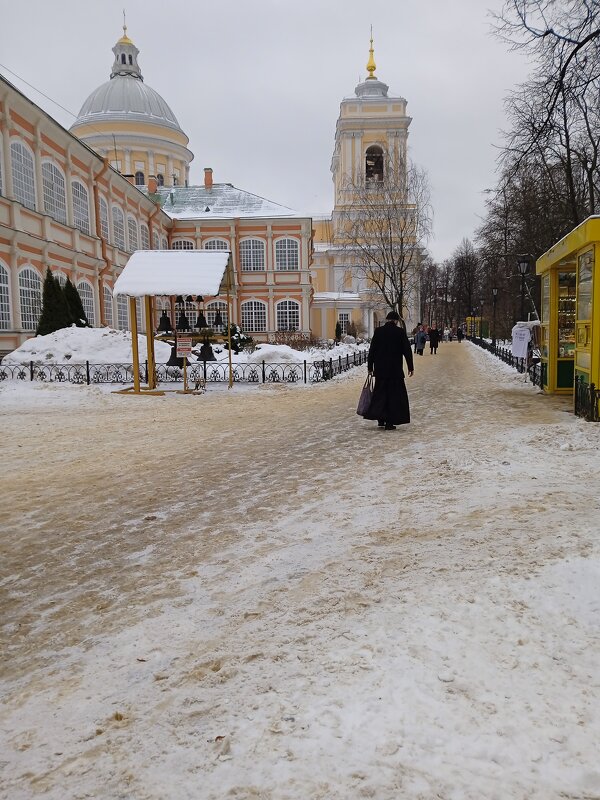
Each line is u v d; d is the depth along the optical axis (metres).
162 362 20.48
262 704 2.64
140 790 2.20
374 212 38.38
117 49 59.81
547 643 3.01
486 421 10.20
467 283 69.94
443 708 2.54
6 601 3.92
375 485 6.29
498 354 29.33
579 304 10.62
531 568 3.86
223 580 4.09
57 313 23.14
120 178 35.50
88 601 3.88
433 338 36.16
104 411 13.08
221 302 44.56
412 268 41.69
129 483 6.79
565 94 10.38
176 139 58.97
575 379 10.86
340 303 54.41
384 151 47.28
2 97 23.09
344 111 56.97
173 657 3.13
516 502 5.32
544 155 13.16
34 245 25.44
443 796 2.10
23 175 25.11
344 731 2.43
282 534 4.94
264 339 45.59
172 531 5.14
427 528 4.83
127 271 16.19
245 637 3.27
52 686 2.94
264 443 8.96
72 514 5.70
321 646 3.10
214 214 46.84
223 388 17.59
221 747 2.38
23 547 4.87
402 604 3.49
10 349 23.52
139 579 4.18
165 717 2.62
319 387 17.78
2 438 9.77
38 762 2.39
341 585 3.85
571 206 18.33
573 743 2.32
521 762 2.24
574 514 4.88
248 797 2.13
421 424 10.23
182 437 9.69
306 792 2.14
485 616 3.29
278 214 46.47
